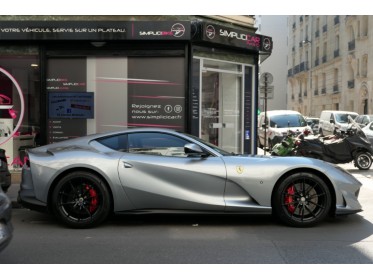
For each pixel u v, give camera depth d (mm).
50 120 10234
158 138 6184
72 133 10273
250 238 5547
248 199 5973
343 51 44344
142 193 5922
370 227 6117
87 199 5988
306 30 56594
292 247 5156
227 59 11141
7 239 4027
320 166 6012
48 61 10172
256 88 11820
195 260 4688
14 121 10211
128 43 10188
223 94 11242
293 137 13766
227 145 11445
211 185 5934
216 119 11109
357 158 13016
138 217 6703
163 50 10242
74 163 5910
